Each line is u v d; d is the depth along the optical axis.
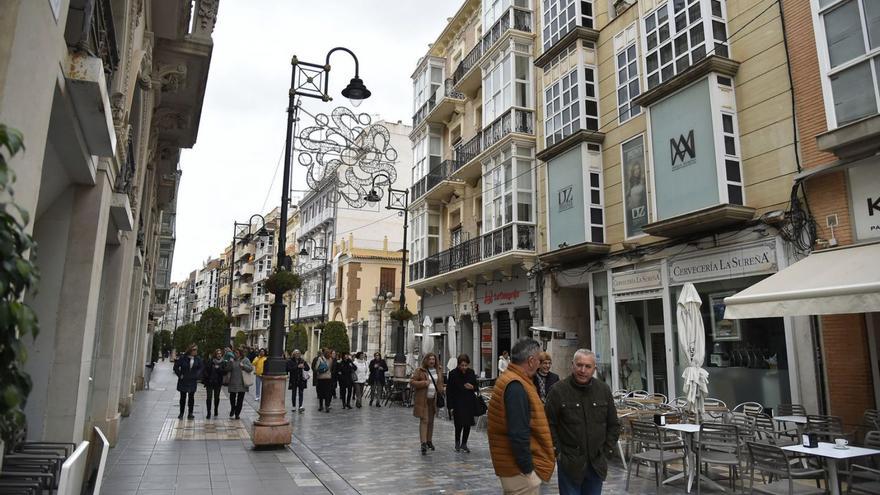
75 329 6.03
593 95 15.74
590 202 15.03
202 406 16.77
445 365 23.59
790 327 9.76
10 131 1.80
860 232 8.90
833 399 9.02
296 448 9.96
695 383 8.58
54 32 3.47
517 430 3.90
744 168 11.19
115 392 9.88
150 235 17.84
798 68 10.20
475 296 21.48
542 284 17.05
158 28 9.91
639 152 13.95
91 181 6.11
